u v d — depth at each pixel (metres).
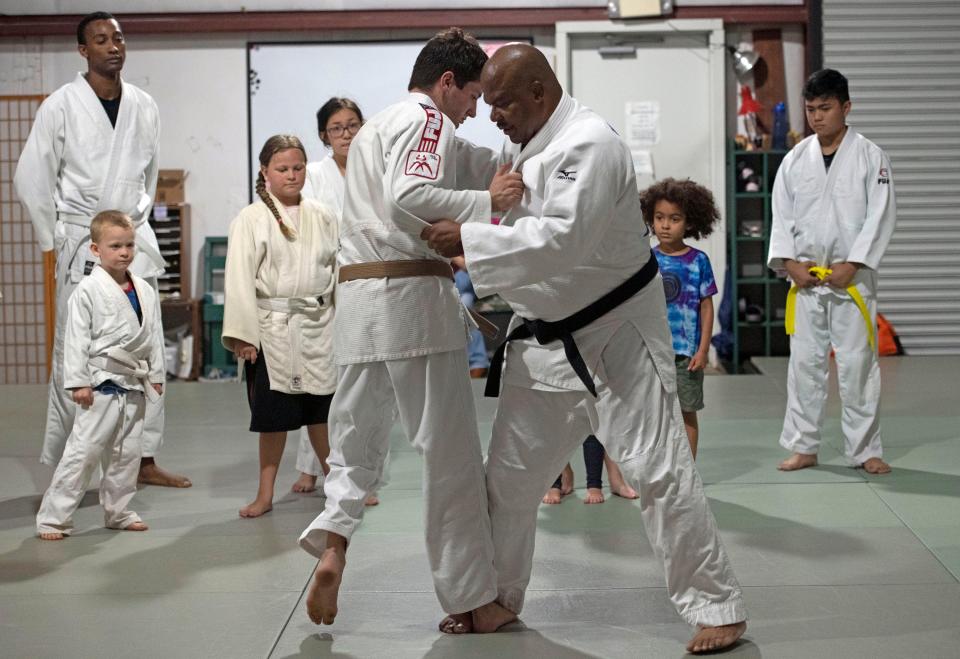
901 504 3.94
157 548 3.53
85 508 4.14
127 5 8.89
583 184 2.35
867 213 4.45
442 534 2.62
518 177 2.48
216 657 2.57
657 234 4.08
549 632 2.70
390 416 2.72
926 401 6.41
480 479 2.63
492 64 2.49
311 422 3.99
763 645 2.59
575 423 2.62
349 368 2.63
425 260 2.59
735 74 9.13
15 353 8.92
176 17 8.84
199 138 9.02
